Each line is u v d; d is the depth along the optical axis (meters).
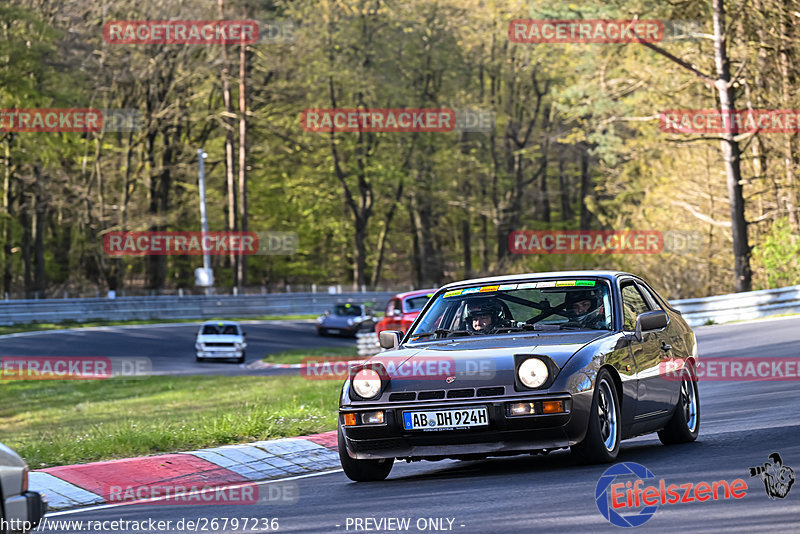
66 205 156.50
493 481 20.23
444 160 187.12
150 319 128.38
